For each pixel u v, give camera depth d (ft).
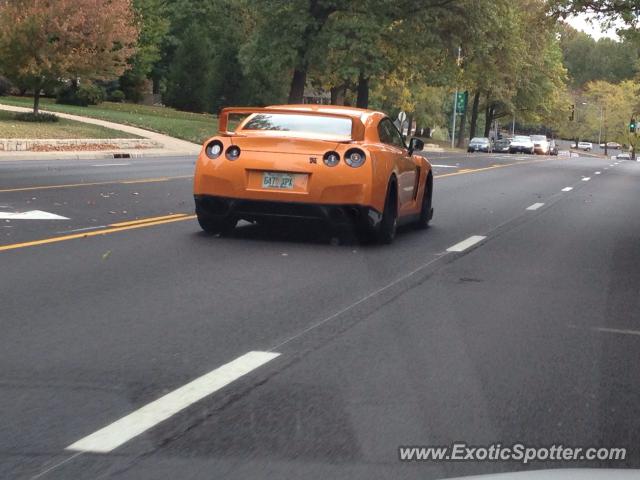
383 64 171.42
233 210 39.65
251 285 30.27
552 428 16.83
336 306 27.48
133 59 232.53
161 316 25.31
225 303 27.27
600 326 25.93
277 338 23.30
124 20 137.69
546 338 24.23
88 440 15.67
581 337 24.48
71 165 91.45
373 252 39.01
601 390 19.48
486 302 28.94
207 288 29.43
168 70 263.70
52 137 117.70
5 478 13.93
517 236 46.85
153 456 14.97
